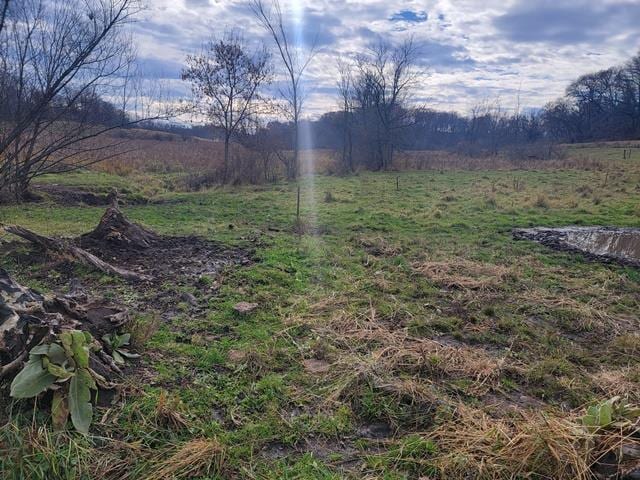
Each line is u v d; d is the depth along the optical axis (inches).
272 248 324.2
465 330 199.0
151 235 335.0
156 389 138.6
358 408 136.6
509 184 800.3
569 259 320.8
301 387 146.7
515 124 2069.4
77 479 102.3
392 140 1270.9
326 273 270.2
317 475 109.4
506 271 281.3
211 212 486.6
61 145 284.4
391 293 243.1
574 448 110.3
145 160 937.5
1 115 278.1
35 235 265.9
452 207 543.8
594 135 2679.6
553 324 210.2
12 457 101.5
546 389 151.8
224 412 132.0
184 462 108.7
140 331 165.3
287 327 190.9
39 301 141.9
